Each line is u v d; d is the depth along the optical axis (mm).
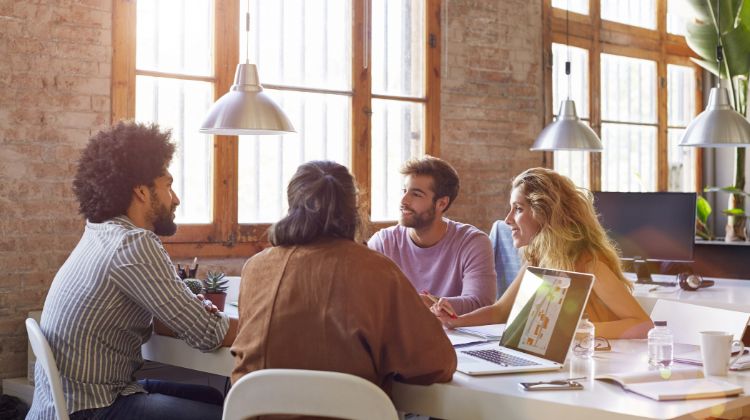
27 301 4047
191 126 4684
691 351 2553
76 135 4176
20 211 4016
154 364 4320
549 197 2928
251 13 4930
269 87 5012
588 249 2889
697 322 2707
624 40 7426
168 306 2492
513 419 1991
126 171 2607
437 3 5812
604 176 7402
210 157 4754
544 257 2922
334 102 5340
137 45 4461
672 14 8031
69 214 4156
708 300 3768
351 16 5395
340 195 2211
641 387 2021
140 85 4480
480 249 3557
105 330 2521
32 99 4035
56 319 2531
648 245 4500
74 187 2678
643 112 7727
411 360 2111
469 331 2896
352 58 5395
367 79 5449
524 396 1981
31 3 4020
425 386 2158
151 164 2643
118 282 2486
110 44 4285
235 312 3328
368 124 5457
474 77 6051
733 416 1966
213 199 4727
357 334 2068
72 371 2492
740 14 6648
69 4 4137
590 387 2086
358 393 1851
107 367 2537
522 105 6383
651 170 7820
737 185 6648
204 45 4730
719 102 4848
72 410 2480
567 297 2404
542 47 6547
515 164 6336
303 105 5195
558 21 6742
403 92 5723
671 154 8086
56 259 4125
